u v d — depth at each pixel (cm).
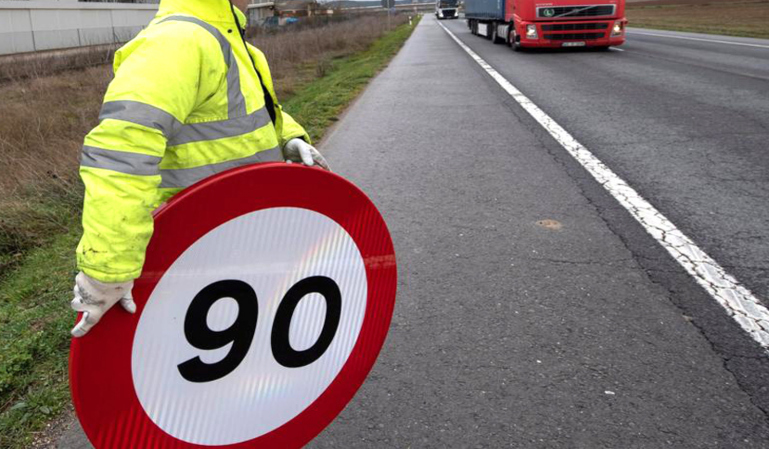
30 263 483
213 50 146
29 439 243
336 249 160
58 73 2034
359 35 3419
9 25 3709
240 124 157
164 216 130
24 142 896
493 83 1248
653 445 226
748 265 370
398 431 238
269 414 158
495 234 436
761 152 624
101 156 125
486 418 244
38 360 299
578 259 388
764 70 1252
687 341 292
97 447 131
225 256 141
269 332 153
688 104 904
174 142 150
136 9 5222
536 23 1816
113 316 128
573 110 904
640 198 498
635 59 1570
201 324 141
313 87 1450
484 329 311
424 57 1992
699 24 3008
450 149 698
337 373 170
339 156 690
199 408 145
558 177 567
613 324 310
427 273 378
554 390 260
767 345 287
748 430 232
